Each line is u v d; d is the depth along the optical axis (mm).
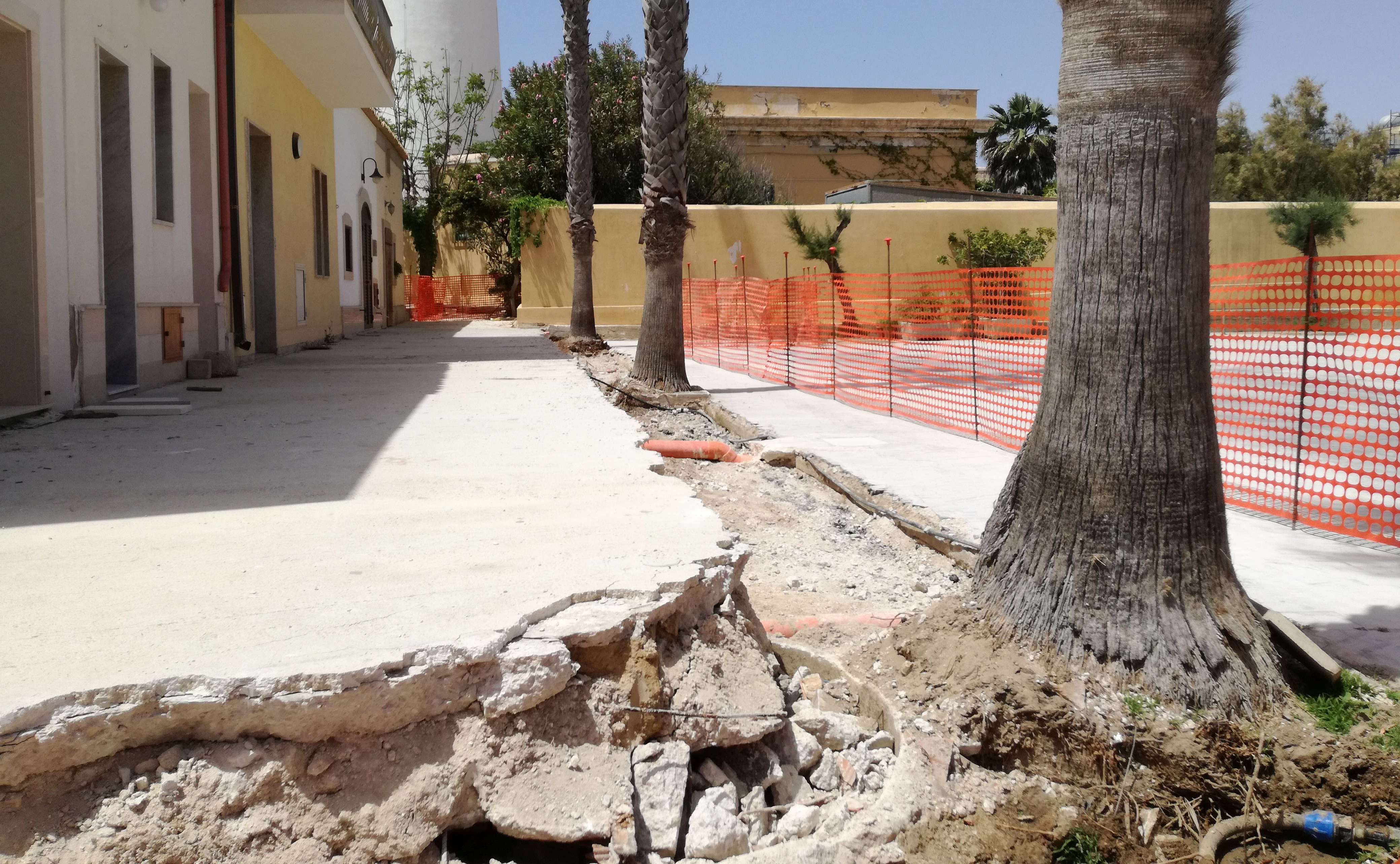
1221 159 42812
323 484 5910
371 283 29188
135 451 7180
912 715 3717
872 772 3531
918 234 25734
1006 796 3455
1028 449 4078
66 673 2795
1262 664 3670
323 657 2912
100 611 3404
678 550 4234
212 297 13695
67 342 9328
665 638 3619
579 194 20234
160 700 2719
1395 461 8289
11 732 2541
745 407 12016
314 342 20922
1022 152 46156
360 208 27406
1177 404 3727
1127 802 3420
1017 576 3998
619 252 26859
